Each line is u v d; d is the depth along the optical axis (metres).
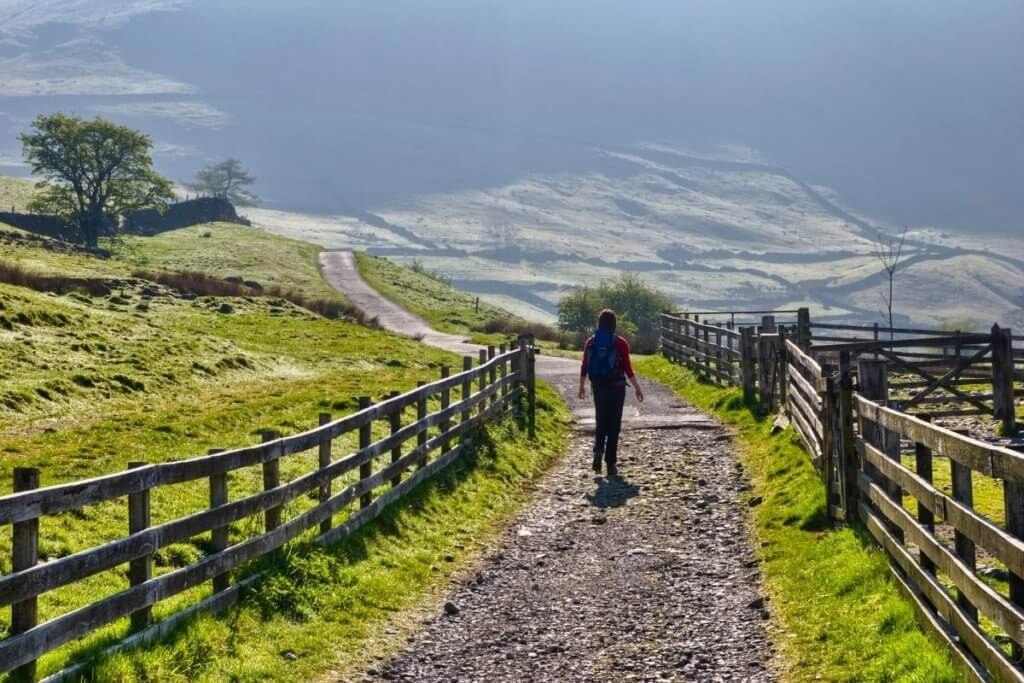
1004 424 19.50
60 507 6.83
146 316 40.69
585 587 10.70
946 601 7.26
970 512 6.54
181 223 151.25
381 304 81.00
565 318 92.12
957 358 20.00
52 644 6.70
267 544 9.84
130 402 23.31
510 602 10.27
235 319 45.91
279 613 9.24
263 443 10.02
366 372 34.22
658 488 15.70
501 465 17.03
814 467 14.45
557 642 9.01
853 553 10.13
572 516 14.16
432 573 11.31
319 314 61.84
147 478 7.88
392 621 9.67
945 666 6.82
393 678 8.20
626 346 16.98
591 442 20.80
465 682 8.09
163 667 7.45
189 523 8.45
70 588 9.67
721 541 12.34
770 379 21.55
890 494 9.73
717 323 30.33
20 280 41.69
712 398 25.67
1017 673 5.63
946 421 20.62
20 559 6.52
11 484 14.14
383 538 12.12
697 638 8.91
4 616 8.38
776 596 9.88
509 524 13.83
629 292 96.69
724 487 15.49
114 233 125.69
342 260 112.69
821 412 13.33
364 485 12.36
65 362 25.66
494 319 76.25
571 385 32.75
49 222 116.00
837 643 8.24
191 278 61.12
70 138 115.25
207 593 9.12
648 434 20.97
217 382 28.22
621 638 9.04
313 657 8.49
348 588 10.18
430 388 15.36
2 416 19.81
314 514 10.93
